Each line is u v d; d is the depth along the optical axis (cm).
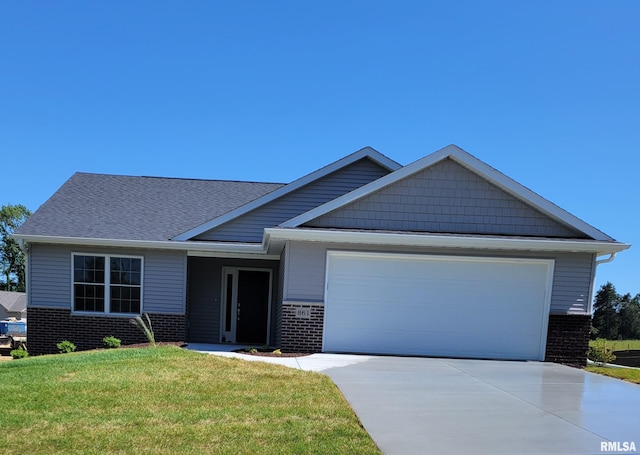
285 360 924
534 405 633
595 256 1069
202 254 1299
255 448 448
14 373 734
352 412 567
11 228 6325
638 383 798
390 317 1059
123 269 1271
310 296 1052
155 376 716
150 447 450
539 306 1070
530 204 1094
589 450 462
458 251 1062
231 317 1463
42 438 470
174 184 1658
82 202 1438
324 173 1330
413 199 1092
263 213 1317
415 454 440
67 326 1247
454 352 1061
